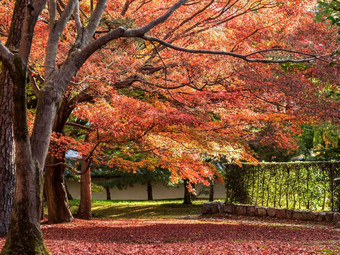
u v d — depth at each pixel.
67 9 7.09
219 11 13.34
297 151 23.16
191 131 12.30
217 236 9.78
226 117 12.75
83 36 7.32
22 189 6.23
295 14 12.64
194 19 13.16
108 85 11.83
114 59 11.02
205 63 11.20
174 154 14.73
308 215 13.77
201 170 16.06
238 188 17.22
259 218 15.39
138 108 11.61
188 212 23.31
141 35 7.54
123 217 22.59
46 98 6.57
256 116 12.80
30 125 12.80
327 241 8.79
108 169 30.05
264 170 16.23
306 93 10.91
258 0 13.07
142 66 12.48
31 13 6.08
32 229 6.23
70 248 7.55
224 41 13.24
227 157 15.45
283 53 11.70
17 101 5.96
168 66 12.20
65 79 6.79
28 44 6.14
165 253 7.13
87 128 14.24
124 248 7.67
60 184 15.49
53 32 7.00
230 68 11.25
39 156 6.43
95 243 8.45
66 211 15.48
